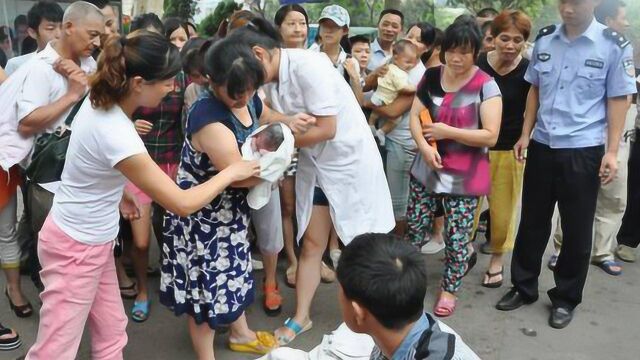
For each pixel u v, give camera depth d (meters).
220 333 2.89
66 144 2.57
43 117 2.51
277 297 3.10
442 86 2.92
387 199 2.79
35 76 2.52
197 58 2.34
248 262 2.41
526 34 3.11
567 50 2.76
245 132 2.24
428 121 2.92
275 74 2.44
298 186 2.73
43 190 2.68
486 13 4.65
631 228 3.77
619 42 2.64
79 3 2.57
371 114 3.69
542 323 3.05
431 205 3.13
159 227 3.30
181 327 2.96
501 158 3.29
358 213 2.68
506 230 3.35
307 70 2.40
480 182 2.91
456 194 2.91
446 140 2.92
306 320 2.89
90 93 1.87
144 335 2.88
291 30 3.36
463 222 2.99
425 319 1.32
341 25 3.68
